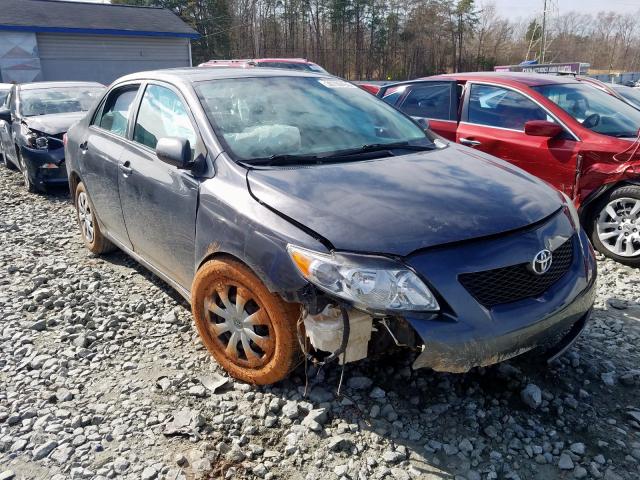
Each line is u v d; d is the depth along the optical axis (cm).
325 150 336
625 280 454
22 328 380
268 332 281
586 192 507
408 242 245
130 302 416
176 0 4541
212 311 309
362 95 421
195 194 314
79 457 256
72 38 2450
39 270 487
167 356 339
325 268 243
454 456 251
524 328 250
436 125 635
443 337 237
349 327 245
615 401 289
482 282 249
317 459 250
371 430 266
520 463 248
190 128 340
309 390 293
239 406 287
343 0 5212
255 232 271
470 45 6178
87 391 306
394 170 310
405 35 5703
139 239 393
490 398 290
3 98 1149
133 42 2625
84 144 472
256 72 400
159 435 269
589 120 541
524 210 279
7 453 261
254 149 321
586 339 351
